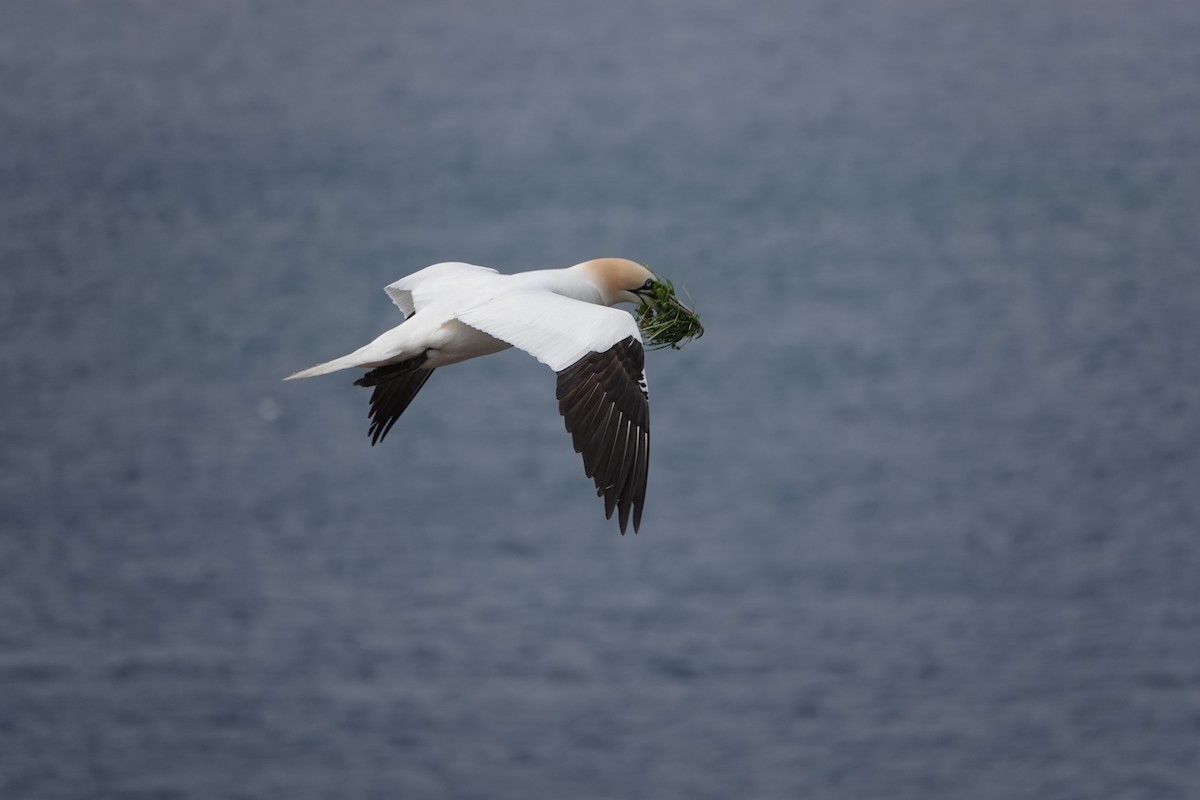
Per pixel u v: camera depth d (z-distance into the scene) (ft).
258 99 442.09
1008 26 541.34
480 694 83.71
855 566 100.27
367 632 92.32
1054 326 166.20
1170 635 88.69
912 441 127.85
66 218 257.75
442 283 34.14
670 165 311.06
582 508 114.01
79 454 131.34
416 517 113.29
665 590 97.45
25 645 91.61
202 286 204.23
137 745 79.87
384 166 318.65
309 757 78.43
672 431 132.05
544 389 147.23
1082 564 99.30
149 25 603.67
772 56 524.93
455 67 528.22
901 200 254.88
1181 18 528.63
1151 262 197.98
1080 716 80.07
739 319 172.96
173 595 99.19
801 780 74.64
